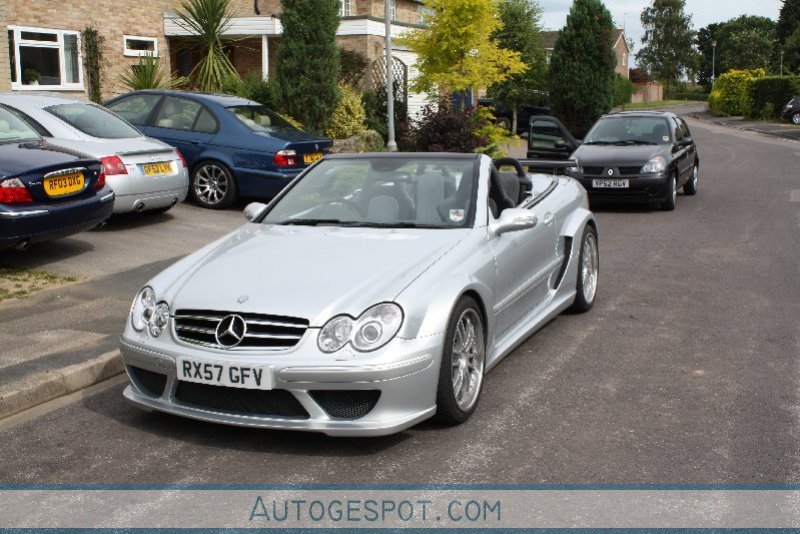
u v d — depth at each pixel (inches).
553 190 276.5
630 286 323.6
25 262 338.3
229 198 482.9
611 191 534.9
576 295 275.4
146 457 169.5
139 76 723.4
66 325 254.8
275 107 673.6
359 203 219.5
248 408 170.2
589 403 196.4
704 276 339.9
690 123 1967.3
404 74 919.7
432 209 213.9
